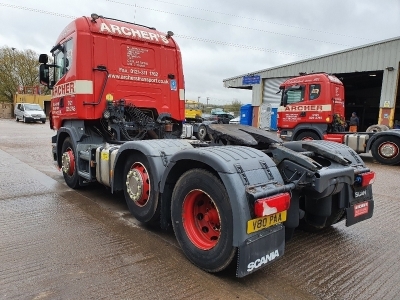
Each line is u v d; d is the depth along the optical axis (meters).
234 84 26.08
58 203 4.82
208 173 2.80
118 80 5.34
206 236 2.99
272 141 3.54
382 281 2.80
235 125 4.11
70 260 3.00
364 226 4.22
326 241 3.69
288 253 3.36
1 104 38.69
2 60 42.03
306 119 11.23
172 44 5.99
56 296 2.42
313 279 2.82
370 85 25.27
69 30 5.30
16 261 2.95
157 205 3.53
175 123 6.14
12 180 6.29
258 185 2.62
